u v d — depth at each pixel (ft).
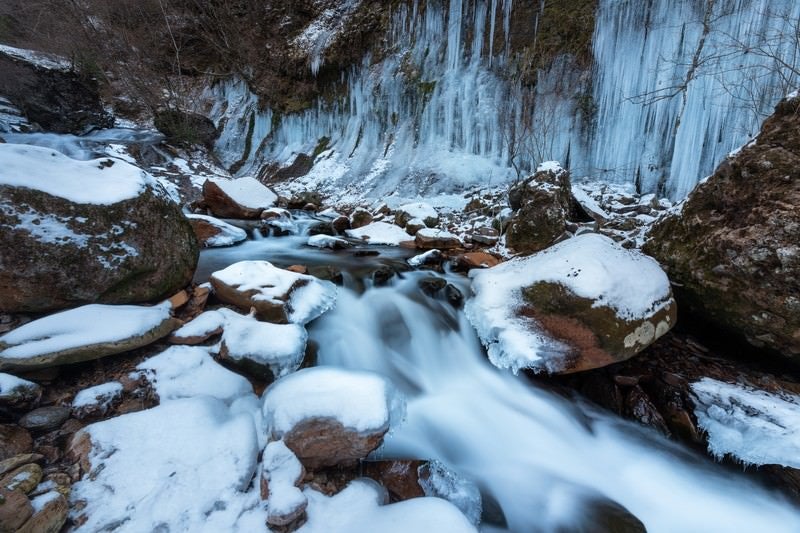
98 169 9.43
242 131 44.50
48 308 8.11
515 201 20.29
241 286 10.39
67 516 5.08
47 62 35.81
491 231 20.10
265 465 5.94
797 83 16.80
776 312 8.58
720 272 9.63
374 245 20.48
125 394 7.32
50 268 7.88
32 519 4.73
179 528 5.12
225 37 42.01
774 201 8.82
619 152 24.72
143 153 34.78
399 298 13.51
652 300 9.40
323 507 5.90
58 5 36.88
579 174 25.95
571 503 7.50
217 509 5.42
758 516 7.45
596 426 9.25
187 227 11.04
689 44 21.54
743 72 19.36
